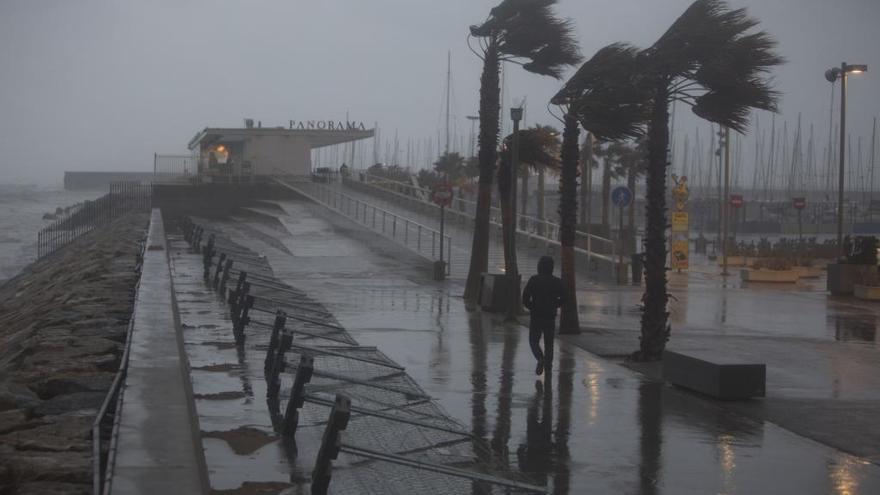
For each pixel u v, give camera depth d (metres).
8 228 98.94
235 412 9.53
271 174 67.62
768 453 9.41
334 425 6.72
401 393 11.64
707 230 88.88
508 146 21.89
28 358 14.02
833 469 8.85
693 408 11.53
